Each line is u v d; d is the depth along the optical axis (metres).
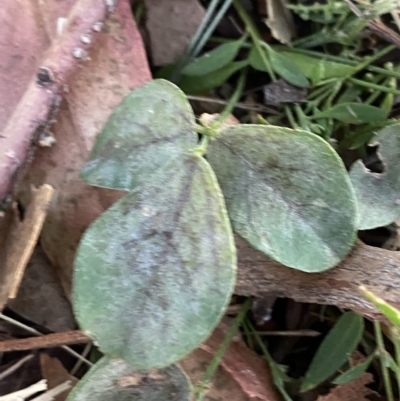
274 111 0.12
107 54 0.10
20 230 0.09
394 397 0.11
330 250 0.08
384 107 0.11
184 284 0.08
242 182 0.08
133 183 0.08
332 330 0.10
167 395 0.08
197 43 0.12
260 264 0.09
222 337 0.11
